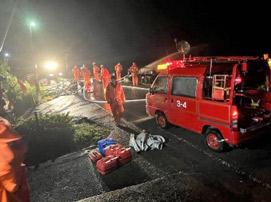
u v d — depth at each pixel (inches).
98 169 178.4
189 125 209.9
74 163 200.1
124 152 186.5
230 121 166.2
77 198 150.6
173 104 225.5
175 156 192.4
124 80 775.7
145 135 215.6
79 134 258.5
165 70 240.1
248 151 185.5
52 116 291.6
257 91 209.0
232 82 161.9
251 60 172.1
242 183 145.9
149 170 175.5
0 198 59.9
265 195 133.0
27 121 272.2
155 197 136.6
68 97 577.6
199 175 158.9
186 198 134.3
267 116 195.0
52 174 184.5
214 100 178.9
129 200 135.6
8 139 57.9
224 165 169.0
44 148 227.8
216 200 131.6
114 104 282.4
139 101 436.1
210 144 193.6
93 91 626.2
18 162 59.7
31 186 170.1
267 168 158.7
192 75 197.8
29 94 528.4
